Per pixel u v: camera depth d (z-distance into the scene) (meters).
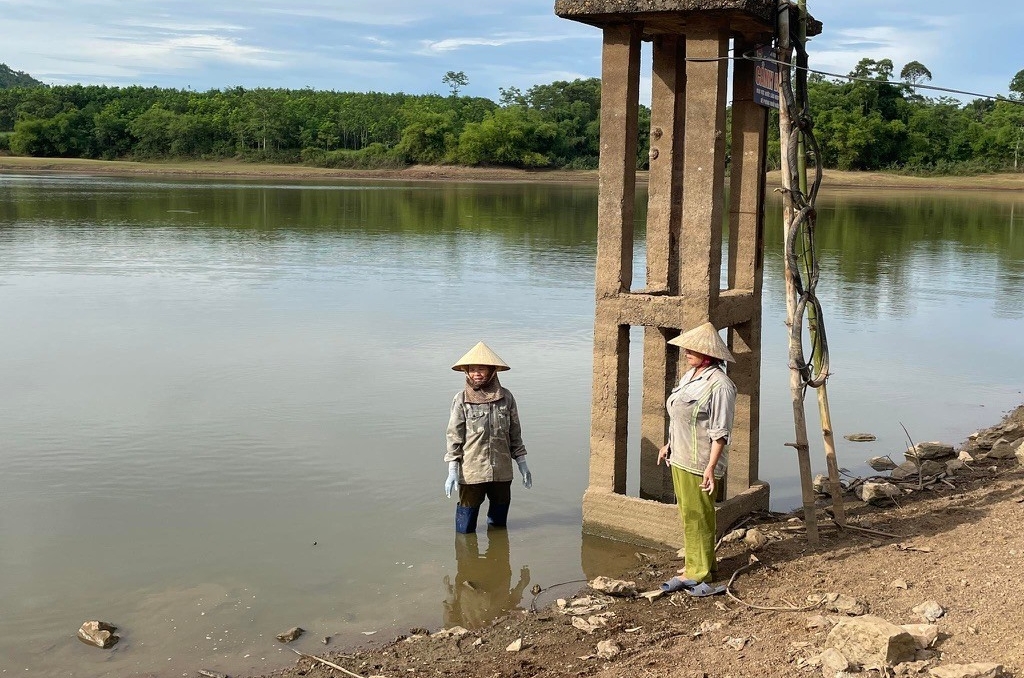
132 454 9.20
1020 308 18.42
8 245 26.02
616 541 7.42
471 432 7.35
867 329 16.09
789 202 6.78
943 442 9.77
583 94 145.25
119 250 25.42
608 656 5.34
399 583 6.63
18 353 13.15
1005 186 86.31
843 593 5.82
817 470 9.02
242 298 17.98
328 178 102.25
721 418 6.04
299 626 6.00
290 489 8.37
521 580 6.70
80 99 147.88
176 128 126.12
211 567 6.84
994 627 4.91
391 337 14.61
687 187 6.88
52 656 5.60
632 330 15.35
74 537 7.31
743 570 6.52
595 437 7.54
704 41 6.69
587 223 38.69
